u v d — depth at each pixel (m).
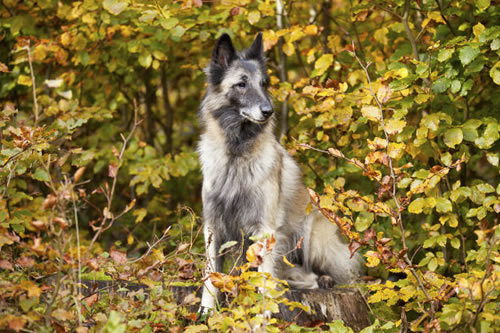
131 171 8.73
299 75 11.73
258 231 6.55
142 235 10.48
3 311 4.55
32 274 5.21
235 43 9.95
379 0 6.94
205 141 6.84
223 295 6.29
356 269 7.27
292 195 7.07
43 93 10.20
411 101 6.21
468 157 6.46
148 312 4.75
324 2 8.93
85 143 10.51
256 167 6.51
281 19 8.87
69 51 8.77
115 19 8.24
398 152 5.24
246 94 6.57
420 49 7.72
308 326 5.36
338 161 7.99
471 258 5.55
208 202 6.64
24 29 8.52
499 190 5.88
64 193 4.20
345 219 5.43
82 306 4.91
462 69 6.30
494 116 6.97
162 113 13.62
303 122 7.98
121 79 10.41
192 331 4.71
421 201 5.70
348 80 7.52
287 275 7.05
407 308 5.26
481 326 4.46
